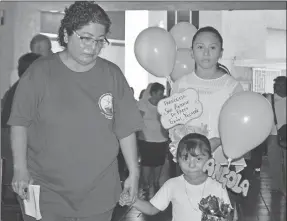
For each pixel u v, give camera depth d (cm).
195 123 373
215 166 315
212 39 366
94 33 236
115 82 254
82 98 245
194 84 376
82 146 247
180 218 315
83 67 246
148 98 473
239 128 328
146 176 473
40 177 253
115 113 259
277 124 490
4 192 461
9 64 465
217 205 312
